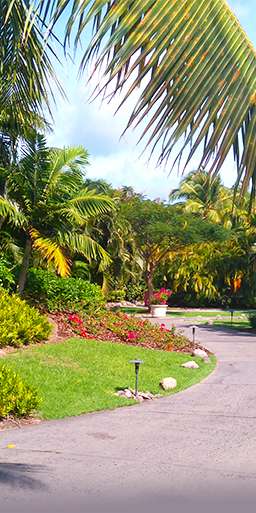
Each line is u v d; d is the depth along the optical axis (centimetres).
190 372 1277
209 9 242
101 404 907
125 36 232
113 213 2933
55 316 1633
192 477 548
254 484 525
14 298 1405
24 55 555
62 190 1617
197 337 2233
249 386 1134
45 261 1822
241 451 652
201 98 240
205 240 3441
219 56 243
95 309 1761
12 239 1778
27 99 614
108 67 233
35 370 1041
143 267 3659
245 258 3775
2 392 776
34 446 660
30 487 510
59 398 905
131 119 235
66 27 234
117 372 1157
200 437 720
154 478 543
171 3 236
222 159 243
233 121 244
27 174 1540
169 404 948
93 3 231
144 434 733
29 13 240
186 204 4338
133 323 1739
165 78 236
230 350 1800
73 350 1280
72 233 1641
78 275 2281
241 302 4091
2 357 1108
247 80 247
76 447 660
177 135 238
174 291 4141
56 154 1609
